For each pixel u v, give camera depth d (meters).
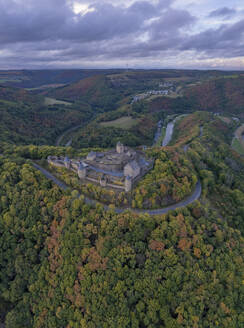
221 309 82.94
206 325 80.88
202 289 83.81
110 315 83.25
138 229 93.19
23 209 115.31
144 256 88.94
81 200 108.00
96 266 89.06
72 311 89.56
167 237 91.88
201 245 90.62
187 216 100.00
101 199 116.44
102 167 139.62
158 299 83.44
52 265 99.75
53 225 107.56
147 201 111.50
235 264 90.38
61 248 99.75
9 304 108.12
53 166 149.50
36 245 108.69
